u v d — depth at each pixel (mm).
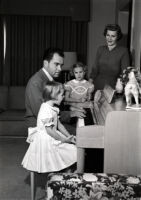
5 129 4922
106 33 3441
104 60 3535
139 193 1518
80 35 6844
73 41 6863
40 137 2527
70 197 1526
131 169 2119
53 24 6809
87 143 2162
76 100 3549
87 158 3016
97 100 3379
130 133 2094
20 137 4945
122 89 2834
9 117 4914
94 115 2869
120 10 5184
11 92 5645
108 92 2736
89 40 6730
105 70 3559
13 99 5637
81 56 6898
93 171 2955
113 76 3521
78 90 3605
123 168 2123
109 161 2127
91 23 6621
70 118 2967
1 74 6898
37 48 6871
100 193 1519
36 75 2814
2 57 6848
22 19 6758
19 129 4934
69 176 1573
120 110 2135
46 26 6809
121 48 3457
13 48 6840
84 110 3064
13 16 6723
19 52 6867
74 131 2980
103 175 1596
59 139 2533
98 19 6566
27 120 2805
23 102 5641
